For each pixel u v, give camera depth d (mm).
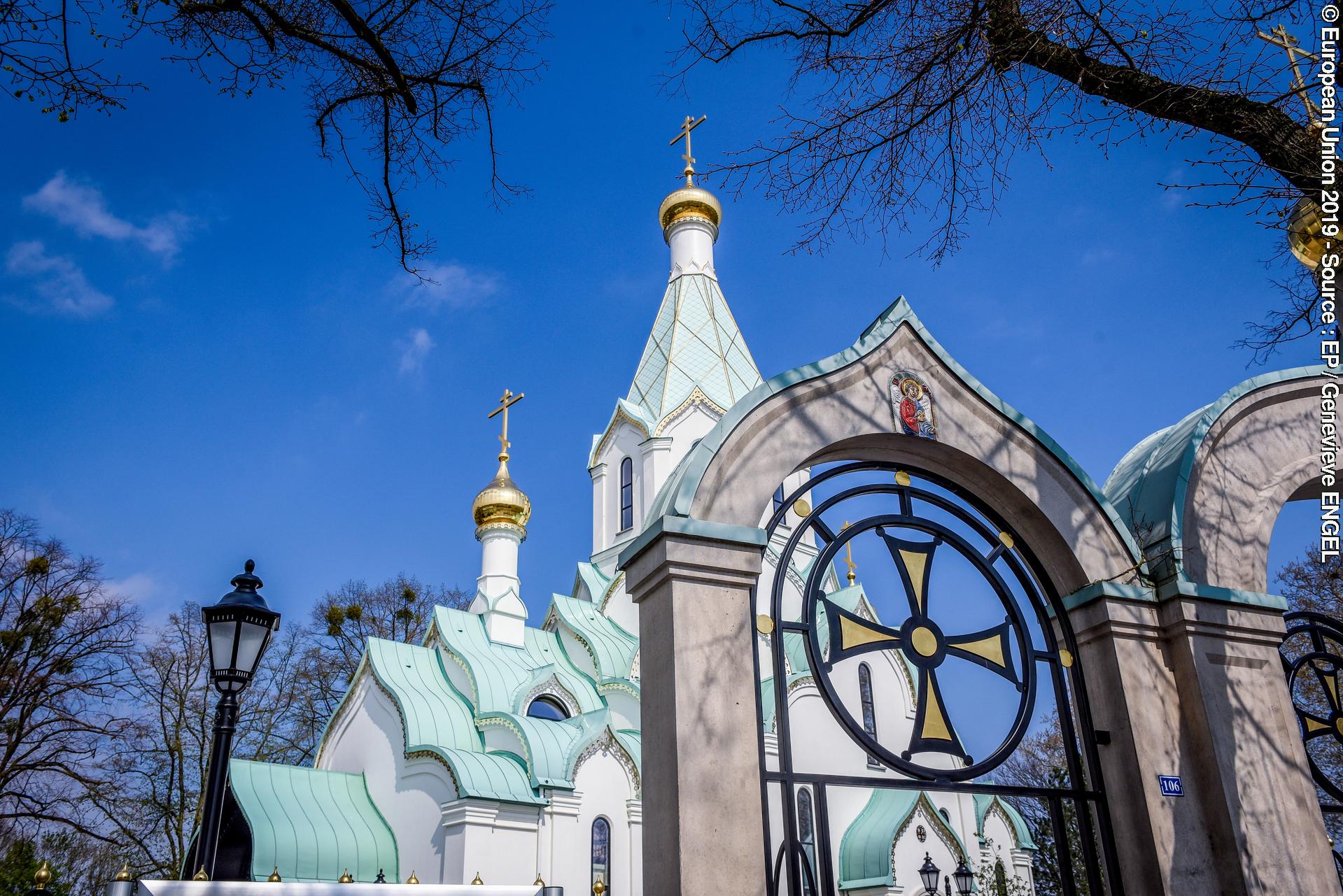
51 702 28000
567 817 23734
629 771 25641
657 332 35406
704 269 36500
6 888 26656
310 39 6785
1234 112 7762
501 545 31922
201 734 33094
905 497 8906
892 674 29250
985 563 8867
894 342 8945
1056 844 8211
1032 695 8508
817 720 27250
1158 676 8852
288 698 38094
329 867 22984
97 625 29391
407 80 7344
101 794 27828
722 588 7430
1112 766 8586
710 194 37500
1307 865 8422
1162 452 10125
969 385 9117
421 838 23531
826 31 7809
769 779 7105
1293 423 10391
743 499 7742
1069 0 7410
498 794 22703
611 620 31688
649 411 33656
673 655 7043
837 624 8031
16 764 27000
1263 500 9820
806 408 8320
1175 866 8125
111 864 31969
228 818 22734
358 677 27625
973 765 8062
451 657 28375
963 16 7707
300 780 24906
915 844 26281
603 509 34000
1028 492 9016
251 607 9117
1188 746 8672
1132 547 9195
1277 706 9039
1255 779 8570
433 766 24062
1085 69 7656
